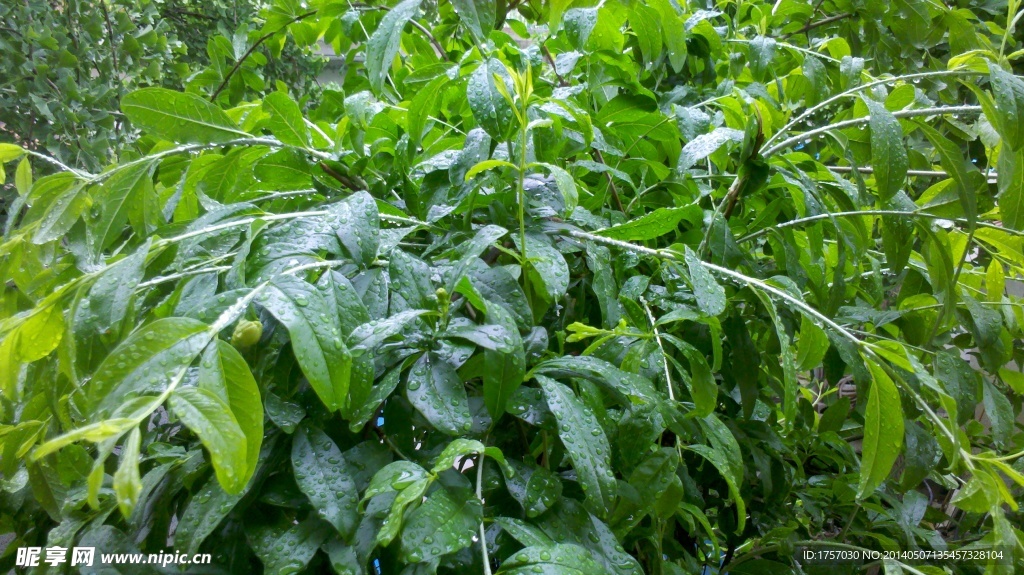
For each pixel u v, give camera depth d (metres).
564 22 0.61
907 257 0.56
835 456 0.74
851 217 0.58
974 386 0.56
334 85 0.76
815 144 0.86
